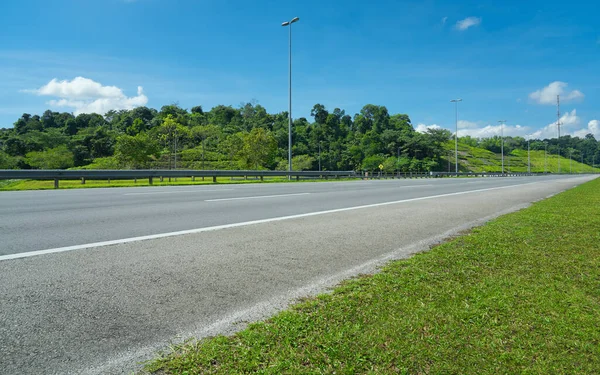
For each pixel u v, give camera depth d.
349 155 107.06
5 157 70.50
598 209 9.42
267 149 61.59
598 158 182.50
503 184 27.20
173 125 92.62
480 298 3.03
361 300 3.05
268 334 2.48
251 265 4.26
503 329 2.48
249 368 2.08
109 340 2.45
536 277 3.57
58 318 2.76
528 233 5.91
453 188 20.72
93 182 28.97
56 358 2.22
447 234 6.34
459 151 153.88
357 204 10.80
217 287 3.50
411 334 2.43
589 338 2.36
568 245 5.00
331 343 2.32
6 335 2.48
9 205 9.43
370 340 2.35
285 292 3.40
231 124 132.25
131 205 9.63
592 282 3.41
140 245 5.09
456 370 2.04
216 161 86.88
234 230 6.31
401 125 156.50
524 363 2.10
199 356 2.23
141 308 2.98
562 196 14.26
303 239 5.72
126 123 125.19
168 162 81.81
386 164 96.19
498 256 4.41
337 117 155.88
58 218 7.34
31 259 4.30
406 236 6.14
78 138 94.25
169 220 7.27
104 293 3.28
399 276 3.70
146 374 2.07
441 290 3.24
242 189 16.31
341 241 5.66
